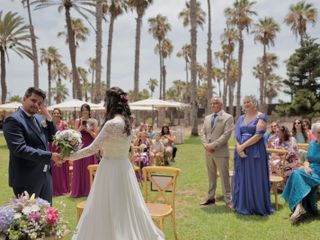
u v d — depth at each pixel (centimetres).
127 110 335
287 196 504
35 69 2414
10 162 332
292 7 3366
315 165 512
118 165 329
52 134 373
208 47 2409
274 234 447
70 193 699
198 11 3481
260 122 529
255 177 532
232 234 451
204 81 6406
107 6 2489
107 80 2484
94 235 321
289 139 700
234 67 5225
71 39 2009
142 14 2480
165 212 390
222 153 576
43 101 350
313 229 461
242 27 3180
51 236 250
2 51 2703
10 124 318
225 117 575
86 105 662
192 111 2133
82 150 324
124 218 322
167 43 4734
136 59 2492
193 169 962
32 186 331
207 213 546
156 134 1152
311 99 2625
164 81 5088
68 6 1933
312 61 2633
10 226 242
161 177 426
